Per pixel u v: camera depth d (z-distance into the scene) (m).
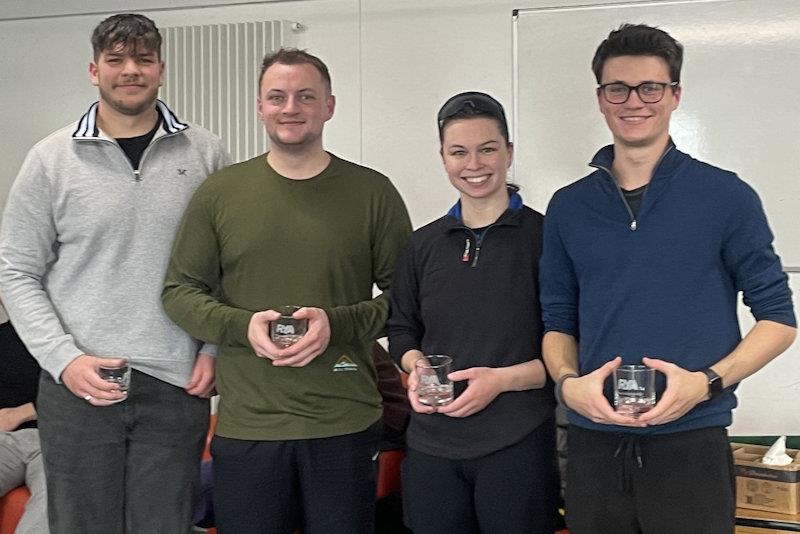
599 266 2.07
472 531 2.37
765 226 2.02
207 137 2.66
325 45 4.20
